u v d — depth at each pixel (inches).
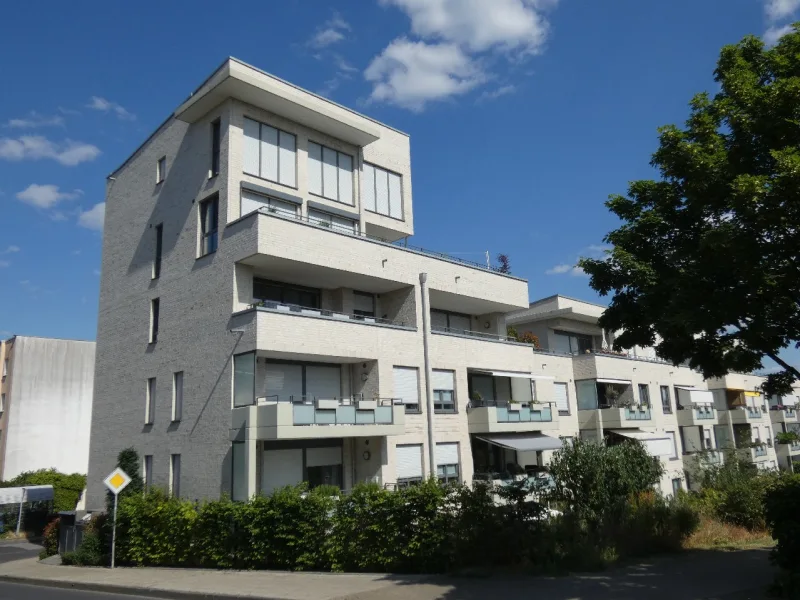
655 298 464.4
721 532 665.6
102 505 935.7
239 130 825.5
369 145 1013.8
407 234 1052.5
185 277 849.5
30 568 777.6
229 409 738.2
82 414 1723.7
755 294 422.0
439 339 925.8
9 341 1700.3
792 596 362.0
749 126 414.3
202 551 634.2
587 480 681.6
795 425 2412.6
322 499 553.0
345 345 794.2
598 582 420.8
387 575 487.2
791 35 435.5
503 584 423.8
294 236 769.6
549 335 1350.9
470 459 933.2
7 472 1582.2
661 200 480.4
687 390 1537.9
